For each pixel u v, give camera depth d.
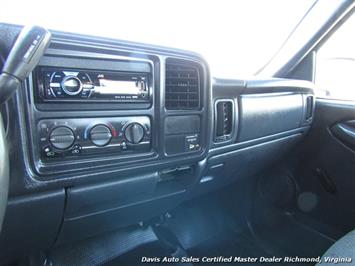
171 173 1.20
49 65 0.80
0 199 0.60
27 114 0.78
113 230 1.37
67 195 0.91
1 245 0.93
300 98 1.68
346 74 1.87
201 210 1.87
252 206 1.91
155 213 1.31
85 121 0.87
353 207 1.66
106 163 0.92
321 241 1.69
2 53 0.71
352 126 1.65
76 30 0.84
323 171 1.75
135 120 0.96
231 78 1.29
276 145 1.66
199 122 1.11
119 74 0.91
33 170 0.81
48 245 1.08
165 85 1.01
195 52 1.05
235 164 1.50
